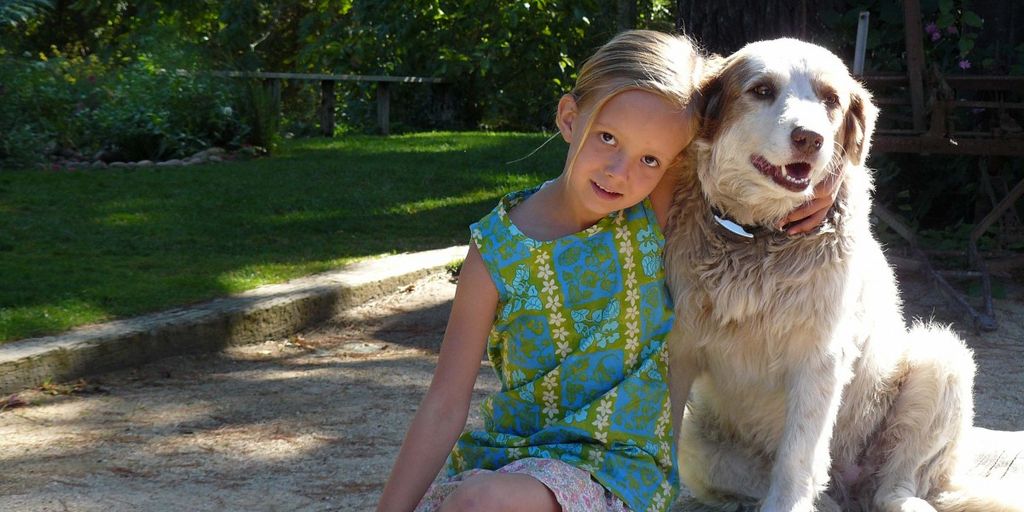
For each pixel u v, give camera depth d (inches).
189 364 230.2
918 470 148.9
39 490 157.6
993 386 214.2
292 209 385.1
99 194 396.8
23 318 230.8
